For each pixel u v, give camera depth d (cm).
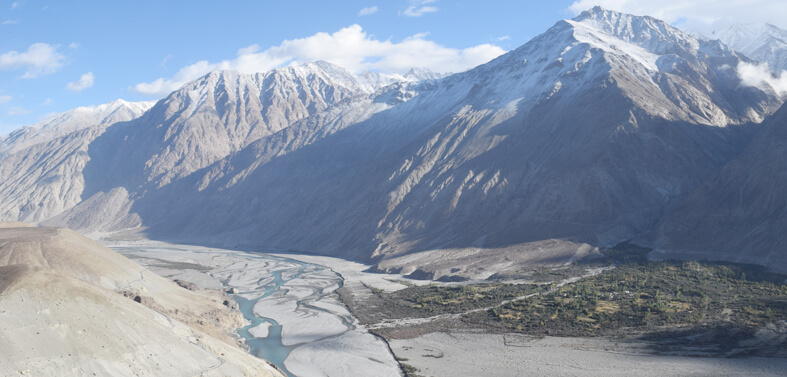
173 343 5100
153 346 4900
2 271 4822
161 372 4719
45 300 4603
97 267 8062
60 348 4388
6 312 4388
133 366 4612
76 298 4769
